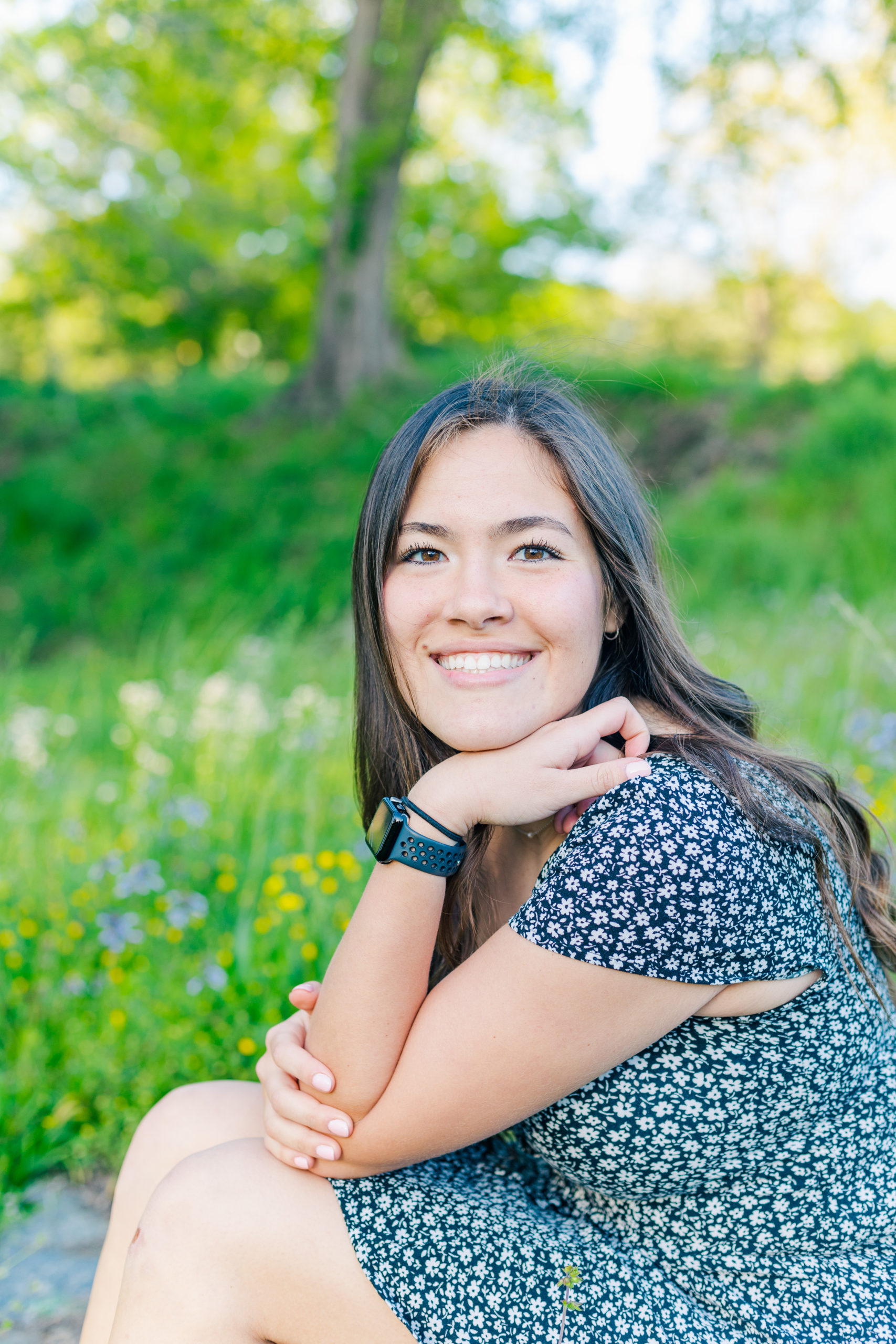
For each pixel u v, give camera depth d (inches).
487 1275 48.1
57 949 106.0
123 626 425.7
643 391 443.8
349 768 152.3
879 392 390.3
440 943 57.6
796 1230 50.6
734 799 47.3
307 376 554.6
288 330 800.3
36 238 716.0
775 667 177.0
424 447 52.7
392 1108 48.7
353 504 460.8
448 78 608.7
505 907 59.4
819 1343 48.3
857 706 142.3
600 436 54.7
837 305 702.5
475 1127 48.8
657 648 54.9
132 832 133.6
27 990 102.5
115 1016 93.5
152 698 198.7
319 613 364.2
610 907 44.9
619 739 55.4
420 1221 49.9
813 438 362.0
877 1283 50.1
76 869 126.3
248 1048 87.1
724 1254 50.8
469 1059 47.4
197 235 730.2
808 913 47.7
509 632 51.3
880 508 309.3
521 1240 49.3
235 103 639.1
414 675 54.0
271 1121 51.6
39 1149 89.7
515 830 58.0
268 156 709.9
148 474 520.4
